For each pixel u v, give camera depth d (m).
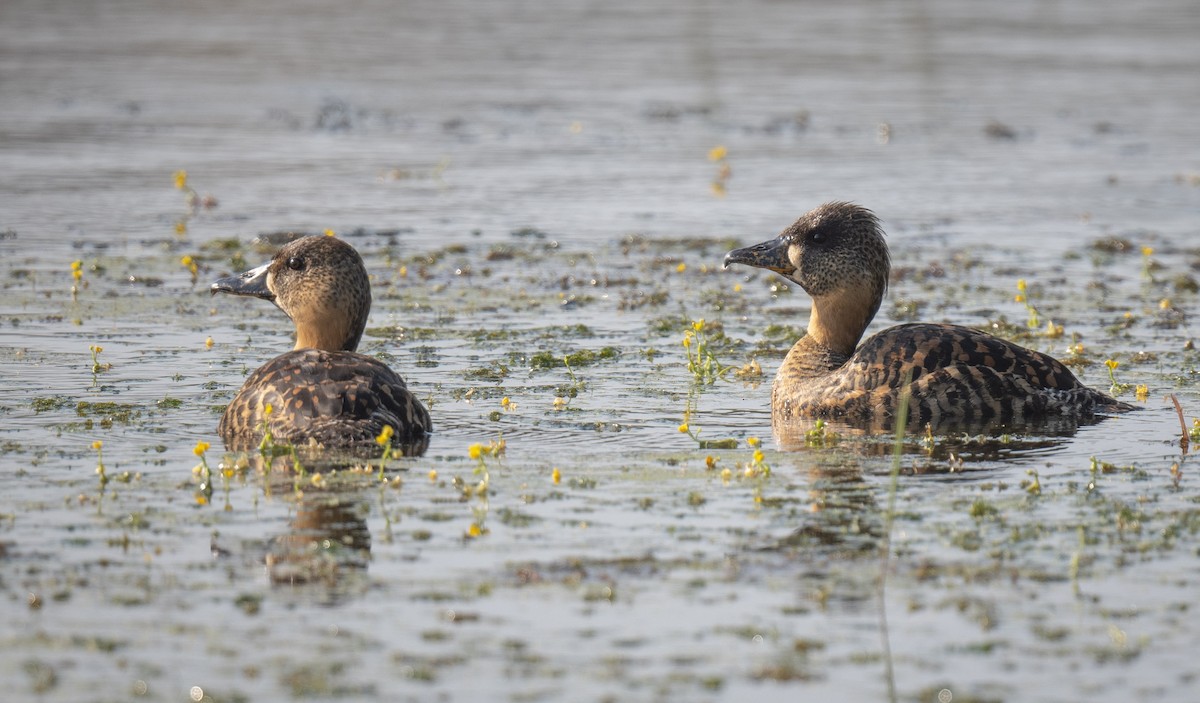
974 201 28.14
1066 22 52.28
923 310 19.98
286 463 12.74
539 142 33.94
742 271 22.67
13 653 9.04
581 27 50.84
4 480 12.22
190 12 52.84
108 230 24.67
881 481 12.51
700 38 48.59
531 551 10.73
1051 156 32.69
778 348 17.98
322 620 9.55
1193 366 16.81
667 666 8.96
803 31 50.12
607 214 26.84
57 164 30.33
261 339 17.92
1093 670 8.95
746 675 8.86
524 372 16.53
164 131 34.19
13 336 17.81
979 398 14.53
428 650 9.14
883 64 44.34
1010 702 8.55
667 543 10.93
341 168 30.77
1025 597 9.98
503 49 46.53
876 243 16.00
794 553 10.74
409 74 42.12
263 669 8.87
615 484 12.35
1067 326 19.00
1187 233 25.48
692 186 29.34
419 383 15.95
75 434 13.68
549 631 9.42
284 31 49.22
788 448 13.62
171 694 8.55
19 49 44.69
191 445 13.32
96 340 17.70
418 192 28.59
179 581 10.11
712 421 14.67
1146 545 10.91
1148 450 13.49
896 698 8.59
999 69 43.59
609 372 16.61
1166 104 38.88
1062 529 11.27
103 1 54.34
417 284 21.39
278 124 35.41
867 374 14.75
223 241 23.67
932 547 10.90
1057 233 25.42
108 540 10.84
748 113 37.56
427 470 12.63
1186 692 8.68
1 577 10.12
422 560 10.53
